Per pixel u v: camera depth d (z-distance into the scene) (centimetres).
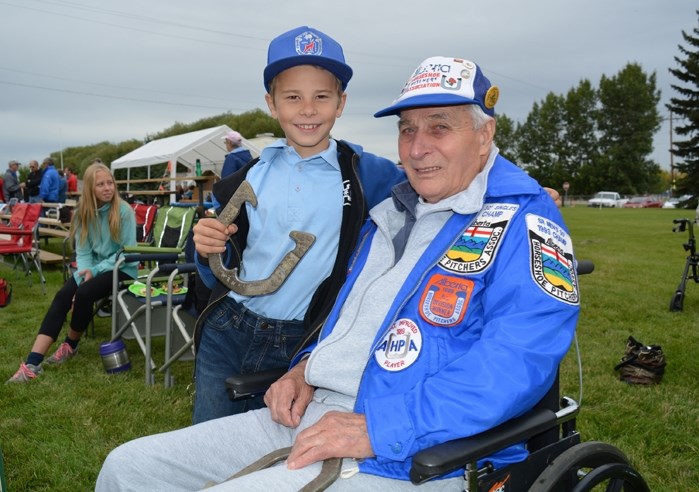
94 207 462
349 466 153
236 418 186
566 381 414
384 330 168
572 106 7706
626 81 7256
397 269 179
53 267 966
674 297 652
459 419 141
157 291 459
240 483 145
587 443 168
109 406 381
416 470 131
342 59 208
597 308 661
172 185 1736
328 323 190
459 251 169
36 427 350
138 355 496
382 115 191
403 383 162
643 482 175
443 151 178
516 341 151
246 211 211
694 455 310
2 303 664
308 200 207
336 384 175
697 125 4675
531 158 8088
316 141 207
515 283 158
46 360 473
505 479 154
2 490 192
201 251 197
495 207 171
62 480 292
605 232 1847
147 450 168
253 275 212
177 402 392
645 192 7306
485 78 185
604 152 7475
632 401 378
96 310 506
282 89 206
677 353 490
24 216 778
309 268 207
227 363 221
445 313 163
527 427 147
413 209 191
